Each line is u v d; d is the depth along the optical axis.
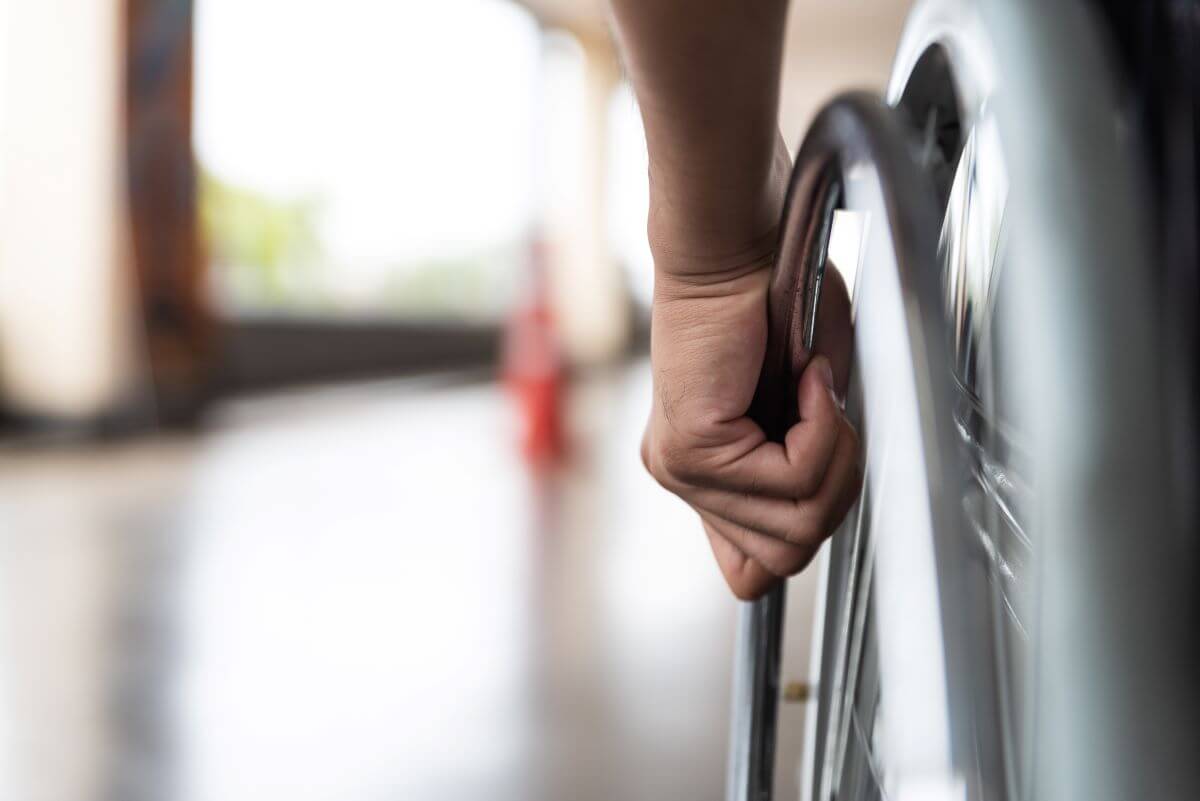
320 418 7.06
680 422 0.42
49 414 6.03
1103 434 0.21
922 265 0.25
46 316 5.98
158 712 2.12
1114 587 0.21
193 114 6.49
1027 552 0.27
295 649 2.49
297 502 4.21
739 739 0.55
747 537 0.44
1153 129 0.30
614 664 2.43
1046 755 0.22
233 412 7.26
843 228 0.41
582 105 12.66
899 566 0.25
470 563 3.31
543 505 4.25
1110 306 0.21
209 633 2.59
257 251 8.81
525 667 2.40
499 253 12.07
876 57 13.63
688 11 0.31
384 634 2.61
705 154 0.36
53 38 5.98
